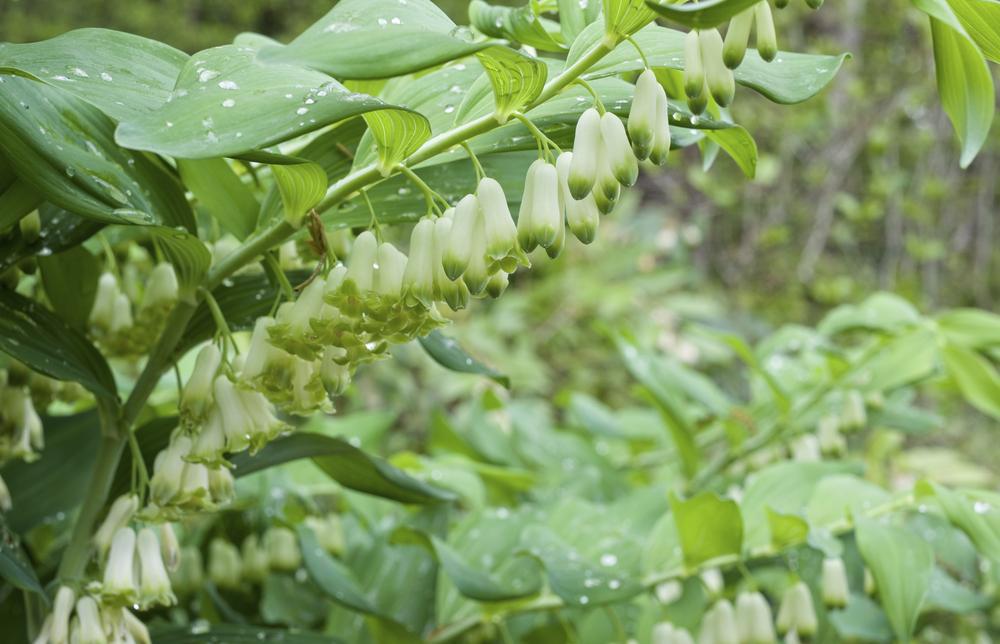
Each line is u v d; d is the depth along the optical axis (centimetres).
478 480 86
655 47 59
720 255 324
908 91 280
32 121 59
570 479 103
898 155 299
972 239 304
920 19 264
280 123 54
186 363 86
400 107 56
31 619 65
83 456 74
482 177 58
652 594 79
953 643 104
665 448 121
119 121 56
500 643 84
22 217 61
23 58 57
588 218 57
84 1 344
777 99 59
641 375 97
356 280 58
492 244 57
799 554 87
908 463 135
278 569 81
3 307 64
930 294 283
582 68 58
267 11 369
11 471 73
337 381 61
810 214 303
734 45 56
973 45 59
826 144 292
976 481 134
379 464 68
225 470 64
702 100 57
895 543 72
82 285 69
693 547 75
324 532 83
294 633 69
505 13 63
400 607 80
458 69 63
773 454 103
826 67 60
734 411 104
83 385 63
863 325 100
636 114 57
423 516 82
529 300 278
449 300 58
